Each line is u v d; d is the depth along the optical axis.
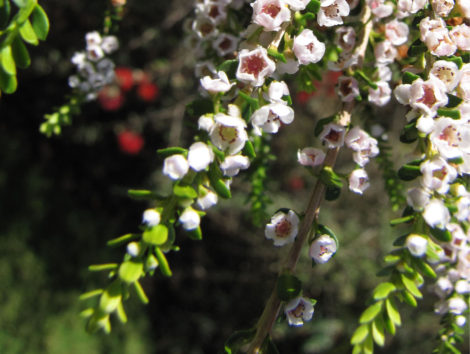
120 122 0.97
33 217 0.93
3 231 0.90
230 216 0.95
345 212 0.88
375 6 0.24
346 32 0.24
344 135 0.23
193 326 1.02
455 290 0.23
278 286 0.21
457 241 0.23
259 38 0.20
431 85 0.21
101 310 0.19
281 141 0.88
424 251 0.20
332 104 0.85
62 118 0.29
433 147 0.21
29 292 0.86
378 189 0.87
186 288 1.03
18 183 0.95
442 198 0.21
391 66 0.27
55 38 0.86
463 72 0.21
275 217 0.21
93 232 0.97
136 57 0.86
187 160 0.19
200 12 0.26
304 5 0.20
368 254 0.86
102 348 0.88
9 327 0.83
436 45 0.21
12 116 1.00
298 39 0.21
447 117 0.20
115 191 1.03
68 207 0.98
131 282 0.19
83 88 0.29
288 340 0.89
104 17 0.29
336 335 0.86
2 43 0.19
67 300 0.88
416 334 0.80
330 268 0.85
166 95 0.92
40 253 0.90
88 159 1.04
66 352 0.85
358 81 0.24
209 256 1.00
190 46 0.28
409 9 0.22
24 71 0.93
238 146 0.19
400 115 0.69
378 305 0.20
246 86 0.20
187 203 0.19
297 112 0.87
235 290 1.01
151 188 0.98
